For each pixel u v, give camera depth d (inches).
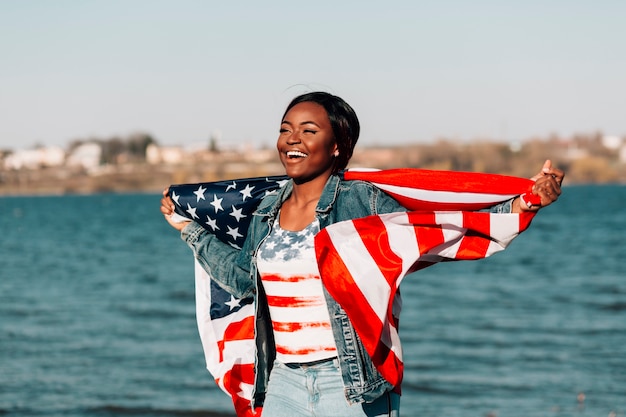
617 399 450.0
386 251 151.0
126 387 481.7
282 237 157.5
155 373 519.2
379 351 152.5
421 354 580.4
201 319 179.5
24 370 525.0
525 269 1164.5
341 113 161.2
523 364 542.3
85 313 780.6
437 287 968.3
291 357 155.2
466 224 149.8
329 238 151.6
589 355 565.3
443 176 157.6
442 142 4987.7
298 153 159.3
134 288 992.9
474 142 5044.3
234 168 6628.9
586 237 1776.6
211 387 484.4
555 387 478.9
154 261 1386.6
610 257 1320.1
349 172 161.2
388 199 160.1
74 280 1090.7
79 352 584.4
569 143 7135.8
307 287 154.0
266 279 157.6
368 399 152.8
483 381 497.7
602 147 7288.4
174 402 450.9
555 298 853.2
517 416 421.4
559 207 3358.8
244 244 165.9
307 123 158.7
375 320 150.3
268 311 163.5
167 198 178.4
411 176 157.9
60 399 454.0
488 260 1302.9
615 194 4785.9
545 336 639.1
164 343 621.3
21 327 695.7
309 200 160.7
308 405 154.5
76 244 1861.5
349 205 158.4
